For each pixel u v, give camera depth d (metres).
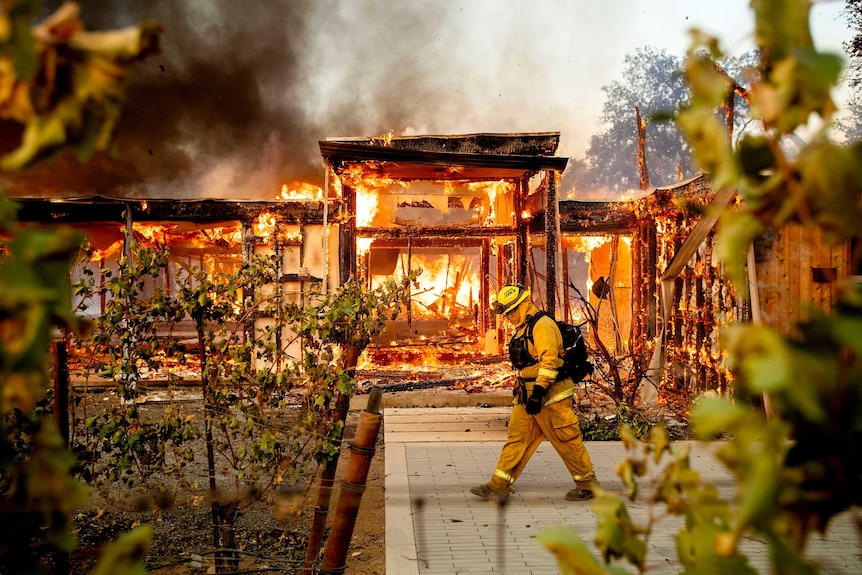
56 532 0.69
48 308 0.53
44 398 3.84
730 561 0.58
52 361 3.70
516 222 13.41
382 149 10.49
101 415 4.24
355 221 12.09
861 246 0.50
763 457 0.49
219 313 4.29
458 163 10.43
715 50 0.53
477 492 5.57
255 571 4.01
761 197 0.52
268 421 4.26
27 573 0.68
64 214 11.82
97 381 8.30
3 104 0.53
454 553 4.44
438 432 8.23
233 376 4.26
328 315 4.16
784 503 0.50
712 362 8.98
